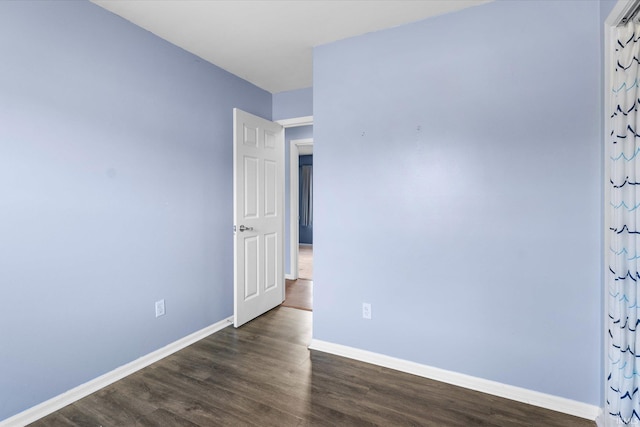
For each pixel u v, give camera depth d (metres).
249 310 2.90
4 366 1.50
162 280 2.26
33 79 1.58
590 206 1.62
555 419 1.62
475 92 1.85
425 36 1.98
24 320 1.56
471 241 1.88
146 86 2.13
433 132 1.97
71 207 1.74
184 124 2.42
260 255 3.05
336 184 2.28
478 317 1.87
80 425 1.55
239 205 2.72
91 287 1.84
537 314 1.74
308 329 2.74
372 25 2.07
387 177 2.11
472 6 1.85
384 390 1.86
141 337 2.12
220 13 1.94
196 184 2.53
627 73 1.29
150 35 2.16
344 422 1.58
